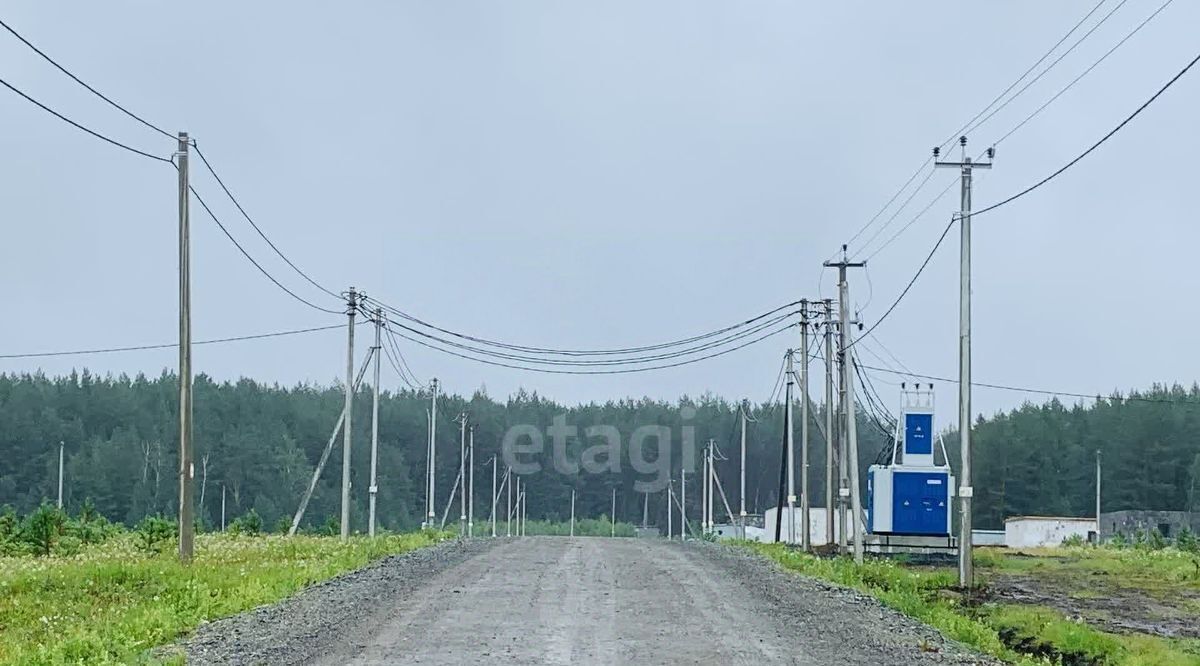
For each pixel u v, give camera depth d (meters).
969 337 34.47
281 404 122.06
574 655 19.42
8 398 111.56
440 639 21.03
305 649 19.59
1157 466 104.94
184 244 34.66
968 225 34.66
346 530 53.38
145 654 18.62
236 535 57.72
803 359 59.28
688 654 19.70
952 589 34.06
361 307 56.09
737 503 143.88
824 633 22.83
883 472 51.88
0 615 25.73
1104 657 20.55
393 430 136.88
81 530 49.56
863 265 48.19
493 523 111.00
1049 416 117.31
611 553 46.66
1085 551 54.81
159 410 120.19
